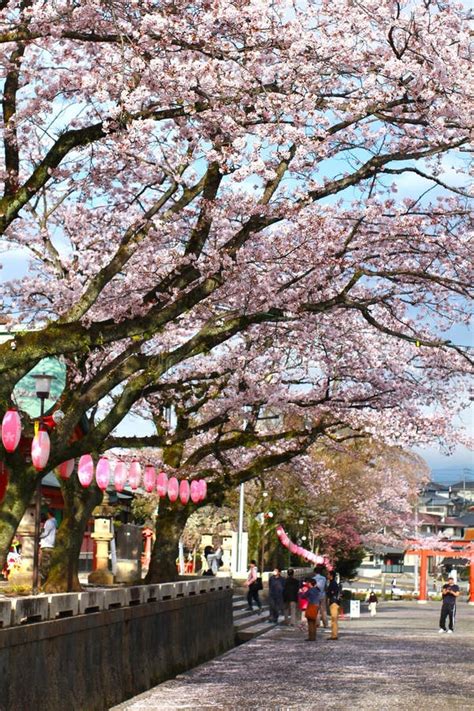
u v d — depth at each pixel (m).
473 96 15.87
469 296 19.17
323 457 60.28
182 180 16.97
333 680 21.84
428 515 142.38
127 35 14.47
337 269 20.92
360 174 17.72
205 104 15.73
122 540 33.97
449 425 30.95
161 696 18.98
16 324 22.48
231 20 14.88
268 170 16.16
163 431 32.03
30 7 14.23
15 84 16.09
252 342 27.95
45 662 14.63
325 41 15.91
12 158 15.97
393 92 16.58
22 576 23.69
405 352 27.44
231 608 33.62
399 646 32.25
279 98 15.70
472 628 44.25
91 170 18.97
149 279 20.58
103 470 20.47
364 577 132.25
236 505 58.62
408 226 19.67
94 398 16.42
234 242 17.42
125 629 19.53
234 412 30.81
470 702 18.11
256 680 21.86
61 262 21.28
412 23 15.37
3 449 15.39
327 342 27.02
